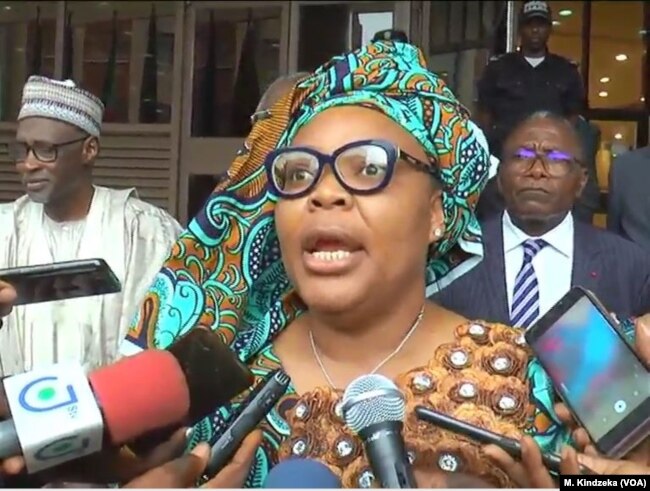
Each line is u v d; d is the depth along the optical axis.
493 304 2.78
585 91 5.04
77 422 1.34
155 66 5.09
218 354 1.48
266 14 5.08
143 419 1.40
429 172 1.88
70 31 5.07
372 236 1.79
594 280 2.89
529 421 1.81
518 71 4.40
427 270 2.14
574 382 1.60
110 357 3.00
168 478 1.46
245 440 1.67
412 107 1.89
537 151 2.92
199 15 5.08
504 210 3.00
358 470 1.74
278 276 2.07
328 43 5.07
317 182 1.79
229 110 5.07
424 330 1.92
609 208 3.71
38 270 1.52
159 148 5.05
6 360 2.98
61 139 3.10
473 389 1.83
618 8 5.14
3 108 4.96
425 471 1.69
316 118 1.89
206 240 2.02
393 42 2.01
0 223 3.16
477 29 4.95
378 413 1.45
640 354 1.55
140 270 3.09
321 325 1.91
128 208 3.19
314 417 1.82
